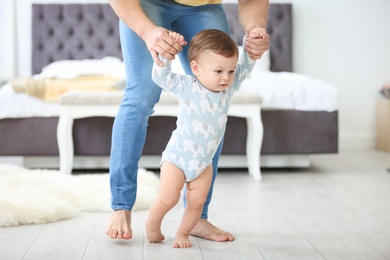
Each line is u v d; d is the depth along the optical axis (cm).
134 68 193
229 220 235
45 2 495
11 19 486
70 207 241
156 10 193
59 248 192
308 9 505
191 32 202
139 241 200
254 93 348
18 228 220
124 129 195
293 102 381
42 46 493
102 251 187
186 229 192
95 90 377
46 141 371
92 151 368
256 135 345
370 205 266
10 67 489
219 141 186
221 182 337
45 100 369
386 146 489
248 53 188
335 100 383
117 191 198
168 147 188
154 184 297
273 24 500
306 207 262
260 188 315
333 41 507
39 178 309
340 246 194
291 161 387
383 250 188
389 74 508
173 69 413
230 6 504
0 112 368
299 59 509
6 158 449
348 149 505
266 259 178
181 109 185
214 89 181
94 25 496
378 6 505
